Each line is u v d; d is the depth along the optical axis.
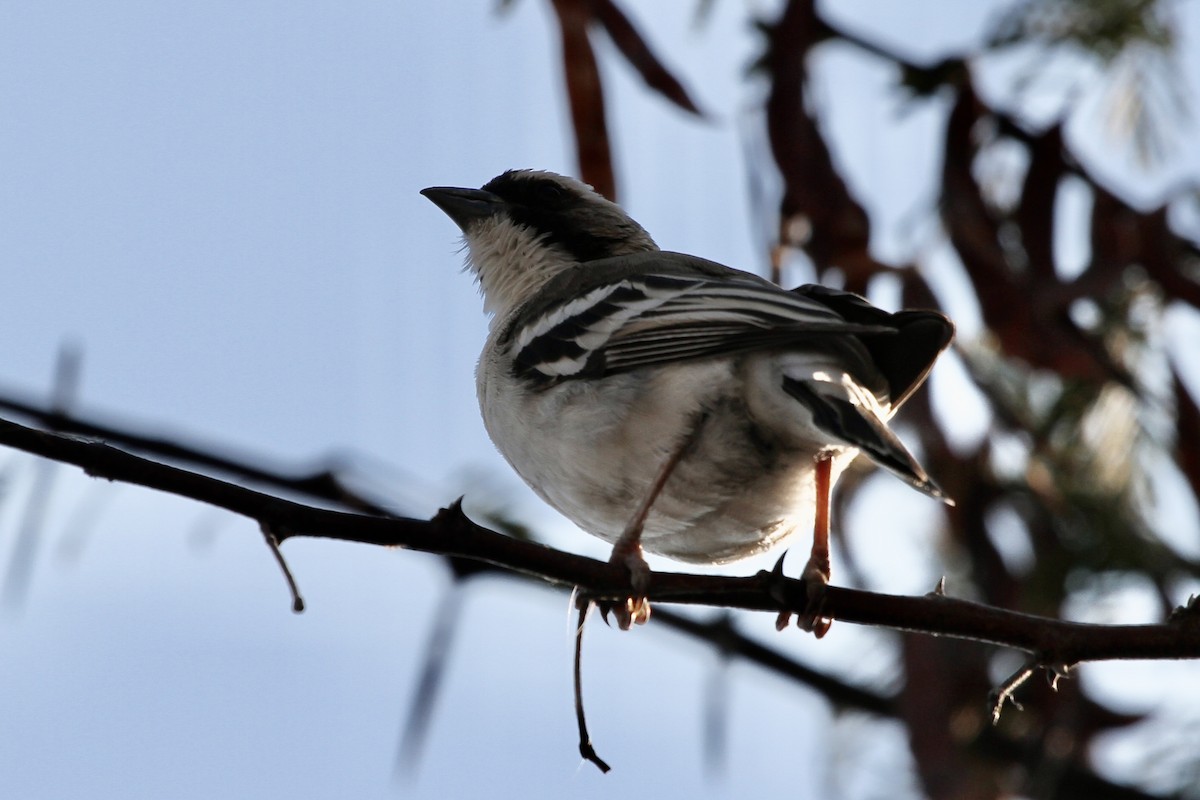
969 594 12.41
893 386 9.77
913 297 11.74
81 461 7.81
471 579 9.80
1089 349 11.72
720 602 8.90
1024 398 12.50
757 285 9.78
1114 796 12.28
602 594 8.62
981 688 12.25
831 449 9.73
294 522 8.04
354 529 8.12
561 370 10.23
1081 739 12.38
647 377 9.76
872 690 12.70
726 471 9.89
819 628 8.95
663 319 9.86
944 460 12.40
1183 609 8.52
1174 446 12.24
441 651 9.66
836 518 12.62
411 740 9.53
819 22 12.24
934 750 11.69
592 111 11.50
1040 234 12.11
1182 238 12.27
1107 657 8.53
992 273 11.86
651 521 10.44
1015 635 8.62
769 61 12.02
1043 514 12.41
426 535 8.26
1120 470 12.33
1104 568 12.27
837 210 11.70
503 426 10.70
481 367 11.32
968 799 11.53
